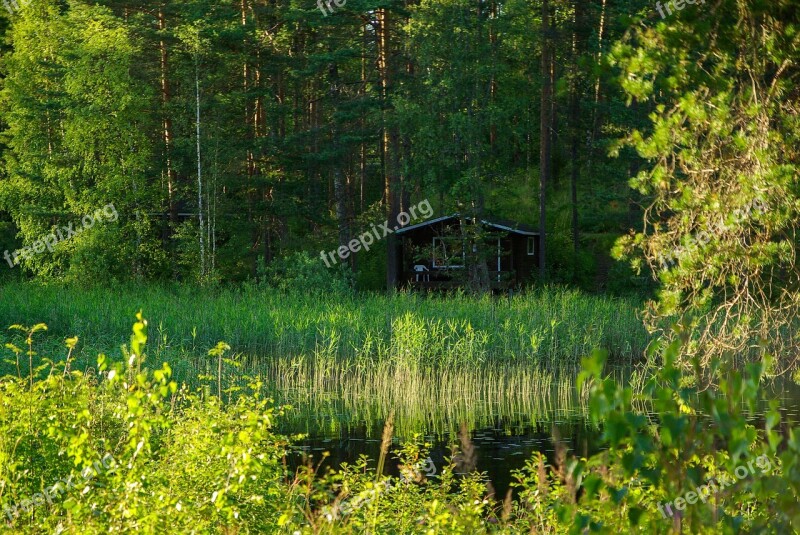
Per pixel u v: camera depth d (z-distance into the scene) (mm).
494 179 57281
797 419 21984
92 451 8383
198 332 35188
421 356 33312
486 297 41906
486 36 56031
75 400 10062
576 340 36000
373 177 78750
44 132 57406
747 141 10266
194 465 9758
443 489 11875
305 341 34781
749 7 9570
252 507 9297
